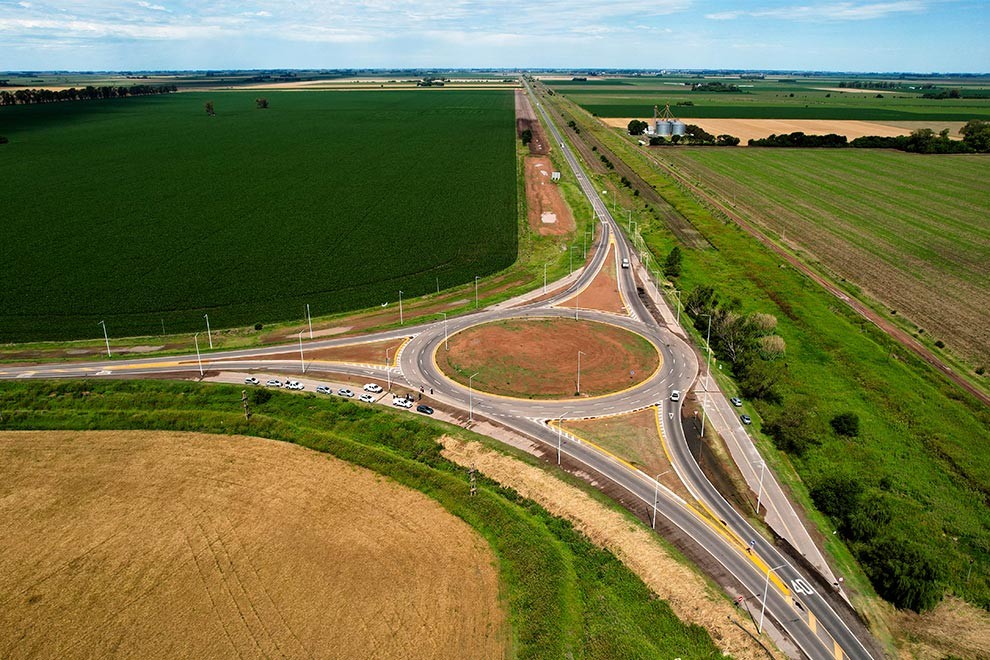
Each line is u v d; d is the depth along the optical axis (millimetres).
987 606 68812
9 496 83875
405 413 103562
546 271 165750
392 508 82312
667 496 85188
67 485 86312
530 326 135500
